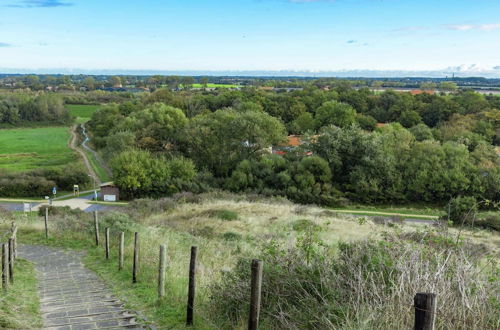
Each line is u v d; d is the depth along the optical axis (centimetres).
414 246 611
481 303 477
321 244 725
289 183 5403
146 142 6550
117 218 2083
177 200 3803
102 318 685
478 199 5256
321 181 5478
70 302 815
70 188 6181
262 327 554
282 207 3362
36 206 4972
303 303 560
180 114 7081
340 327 479
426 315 316
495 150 6341
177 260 1195
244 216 2816
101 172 7056
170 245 1502
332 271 591
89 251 1555
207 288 795
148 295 845
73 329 621
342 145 5797
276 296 603
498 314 477
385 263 569
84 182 6253
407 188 5512
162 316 689
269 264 660
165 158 5972
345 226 2355
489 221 2620
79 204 5128
